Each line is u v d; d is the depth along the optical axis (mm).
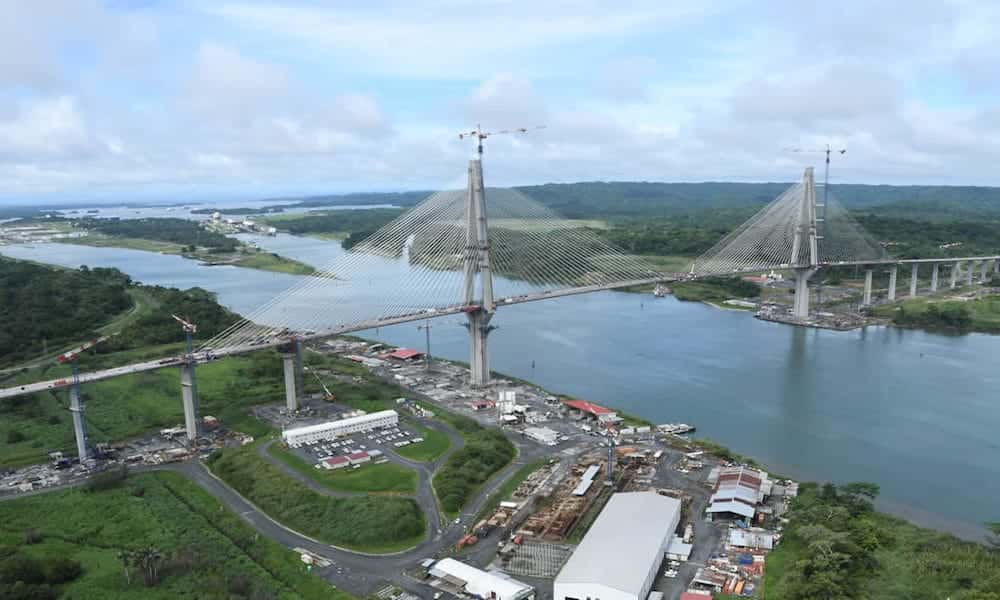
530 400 153250
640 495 98875
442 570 82875
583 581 76875
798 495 104250
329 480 109625
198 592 79125
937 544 88000
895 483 112375
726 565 84812
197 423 133125
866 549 85562
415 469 114312
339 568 85438
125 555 83625
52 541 91625
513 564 86062
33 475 114375
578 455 121438
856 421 141250
